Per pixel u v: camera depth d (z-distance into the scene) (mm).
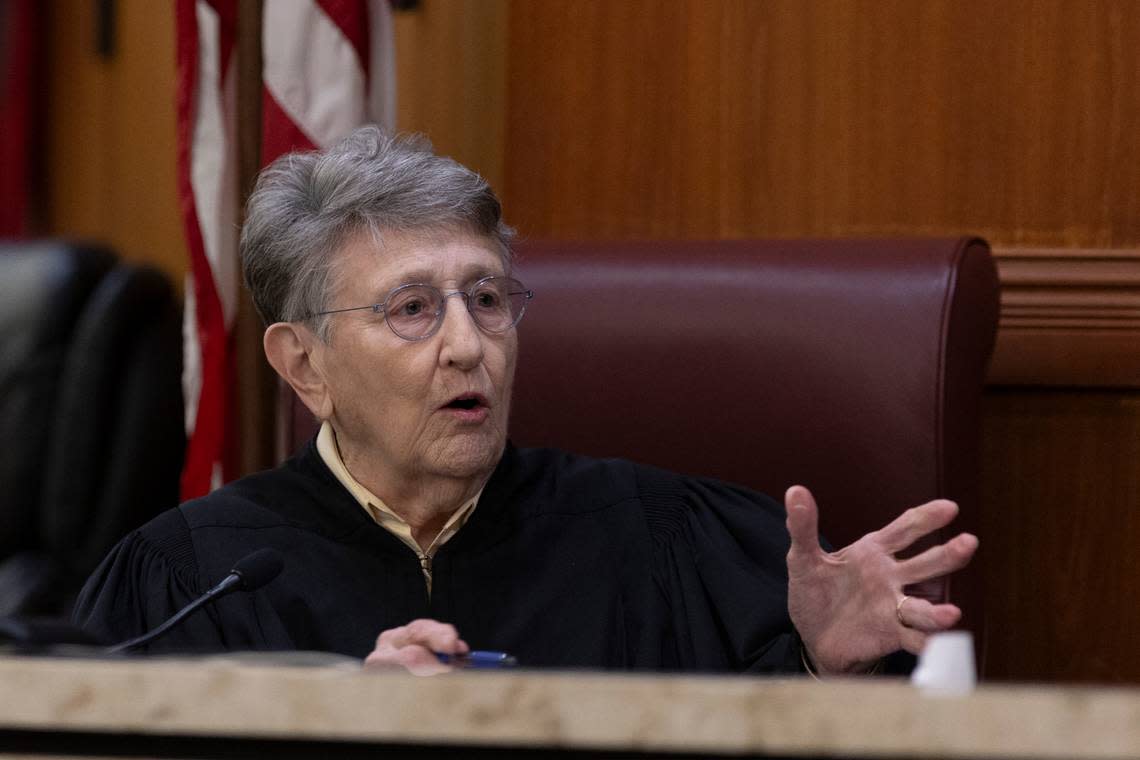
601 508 5871
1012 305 7297
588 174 8047
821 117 7680
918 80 7523
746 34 7777
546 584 5648
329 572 5590
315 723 2025
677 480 6008
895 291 5871
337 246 5496
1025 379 7305
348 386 5523
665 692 1964
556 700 1985
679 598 5699
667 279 6246
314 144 8023
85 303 10789
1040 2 7332
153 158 12180
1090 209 7297
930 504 4457
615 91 7992
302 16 8047
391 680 2014
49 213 12664
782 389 5957
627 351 6227
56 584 10234
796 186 7730
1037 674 7367
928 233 7523
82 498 10461
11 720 2080
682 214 7906
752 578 5602
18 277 10781
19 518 10422
